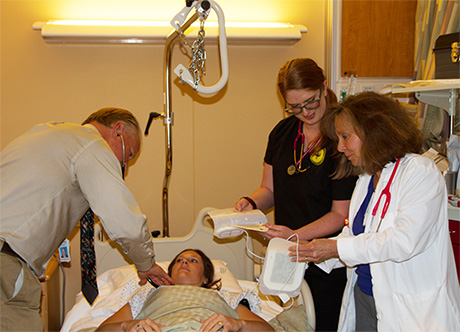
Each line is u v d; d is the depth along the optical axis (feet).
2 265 4.54
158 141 9.09
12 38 8.59
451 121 7.89
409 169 4.79
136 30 8.27
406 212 4.58
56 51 8.71
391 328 4.82
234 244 7.88
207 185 9.35
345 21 9.25
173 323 5.52
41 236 4.83
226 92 9.24
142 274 6.01
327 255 5.02
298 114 6.23
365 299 5.35
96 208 5.03
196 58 5.58
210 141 9.28
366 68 9.44
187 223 9.34
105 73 8.86
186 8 5.37
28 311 4.78
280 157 6.79
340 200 6.09
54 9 8.68
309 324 5.65
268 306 6.89
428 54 8.93
